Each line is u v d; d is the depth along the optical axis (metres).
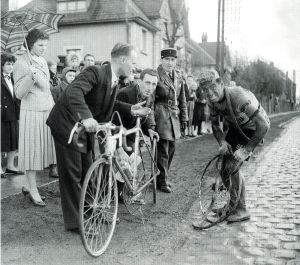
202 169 7.61
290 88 43.81
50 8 25.83
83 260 3.49
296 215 4.76
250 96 4.35
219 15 19.42
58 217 4.55
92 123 3.57
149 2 28.86
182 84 6.27
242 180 4.56
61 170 4.00
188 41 35.62
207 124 16.86
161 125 5.79
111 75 3.98
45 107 5.04
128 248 3.77
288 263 3.45
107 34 25.53
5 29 6.64
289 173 7.29
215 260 3.51
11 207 4.85
